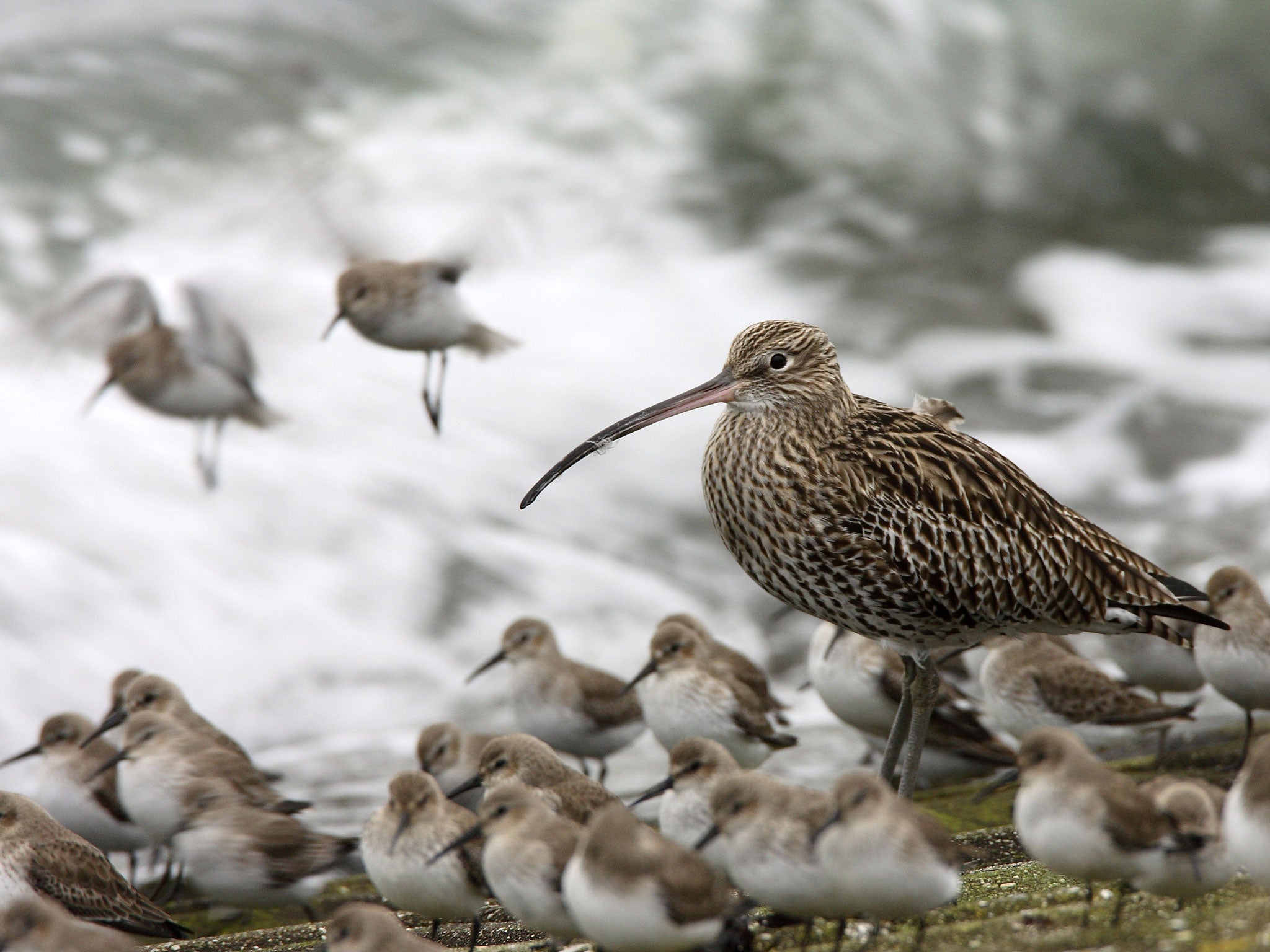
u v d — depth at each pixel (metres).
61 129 24.28
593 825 7.21
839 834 7.32
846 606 9.84
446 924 9.58
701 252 26.28
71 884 9.20
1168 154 31.83
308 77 26.92
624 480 20.45
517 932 9.27
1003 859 9.74
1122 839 7.48
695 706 11.69
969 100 31.70
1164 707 11.84
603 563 18.69
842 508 9.48
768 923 8.33
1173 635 10.05
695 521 19.86
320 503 18.70
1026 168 30.84
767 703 13.00
